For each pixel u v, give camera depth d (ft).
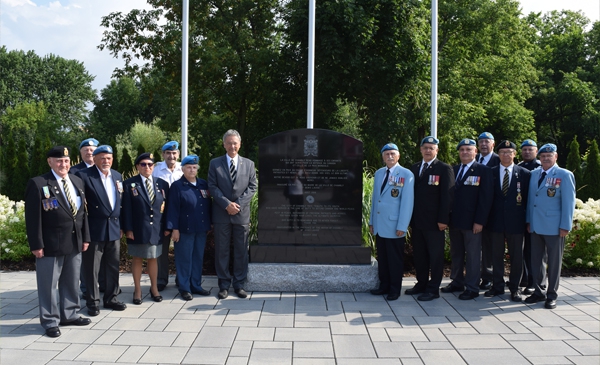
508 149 18.85
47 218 14.62
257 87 65.41
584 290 20.02
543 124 108.88
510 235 18.67
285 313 16.60
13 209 28.19
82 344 13.71
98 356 12.85
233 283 19.24
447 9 65.10
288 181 19.70
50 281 14.62
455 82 65.57
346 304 17.72
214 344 13.74
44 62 152.76
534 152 21.54
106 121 134.31
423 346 13.69
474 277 18.69
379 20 52.75
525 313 16.84
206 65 57.67
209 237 27.27
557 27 110.42
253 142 72.43
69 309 15.37
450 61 66.03
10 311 16.72
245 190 19.19
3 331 14.78
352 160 19.67
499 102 76.02
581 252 23.77
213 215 18.97
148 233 17.35
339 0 49.60
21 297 18.43
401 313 16.72
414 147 62.39
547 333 14.79
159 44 60.08
